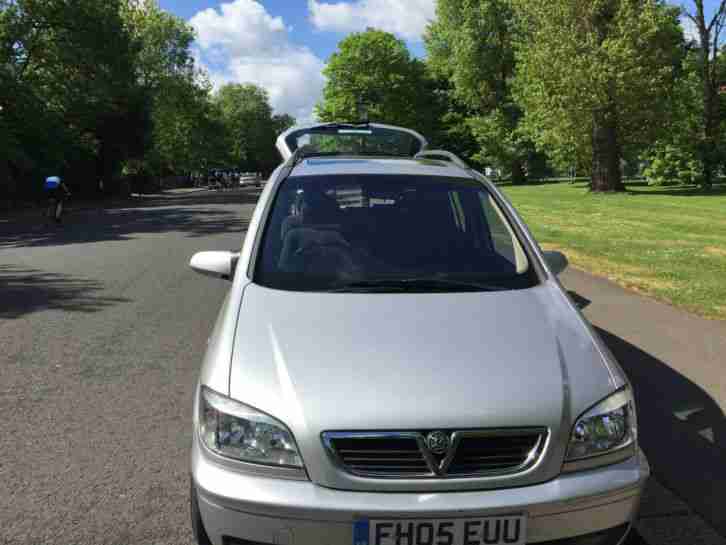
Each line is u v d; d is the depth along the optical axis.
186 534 3.19
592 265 10.48
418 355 2.78
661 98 34.00
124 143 48.78
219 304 8.07
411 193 4.13
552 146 40.81
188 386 5.23
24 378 5.41
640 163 64.06
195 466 2.62
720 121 40.19
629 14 31.23
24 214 29.11
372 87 65.50
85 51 36.50
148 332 6.81
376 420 2.51
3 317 7.49
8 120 34.00
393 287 3.43
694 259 11.08
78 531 3.21
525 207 23.92
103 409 4.76
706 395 4.95
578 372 2.76
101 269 10.85
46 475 3.78
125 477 3.75
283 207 3.98
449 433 2.51
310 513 2.40
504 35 54.09
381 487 2.44
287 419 2.54
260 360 2.78
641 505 3.49
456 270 3.60
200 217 22.75
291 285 3.43
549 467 2.51
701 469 3.86
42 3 34.53
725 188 38.50
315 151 5.33
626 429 2.68
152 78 63.78
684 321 6.99
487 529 2.42
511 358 2.79
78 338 6.59
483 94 56.47
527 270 3.62
